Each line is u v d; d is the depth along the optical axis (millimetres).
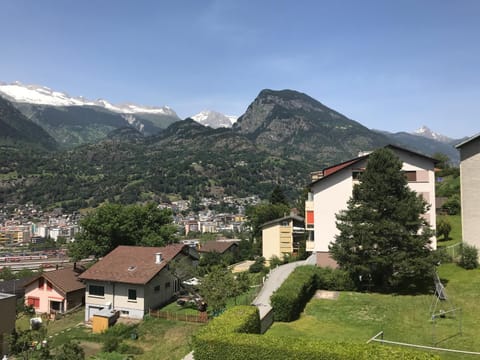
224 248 83125
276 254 61750
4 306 22578
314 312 24766
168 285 41531
